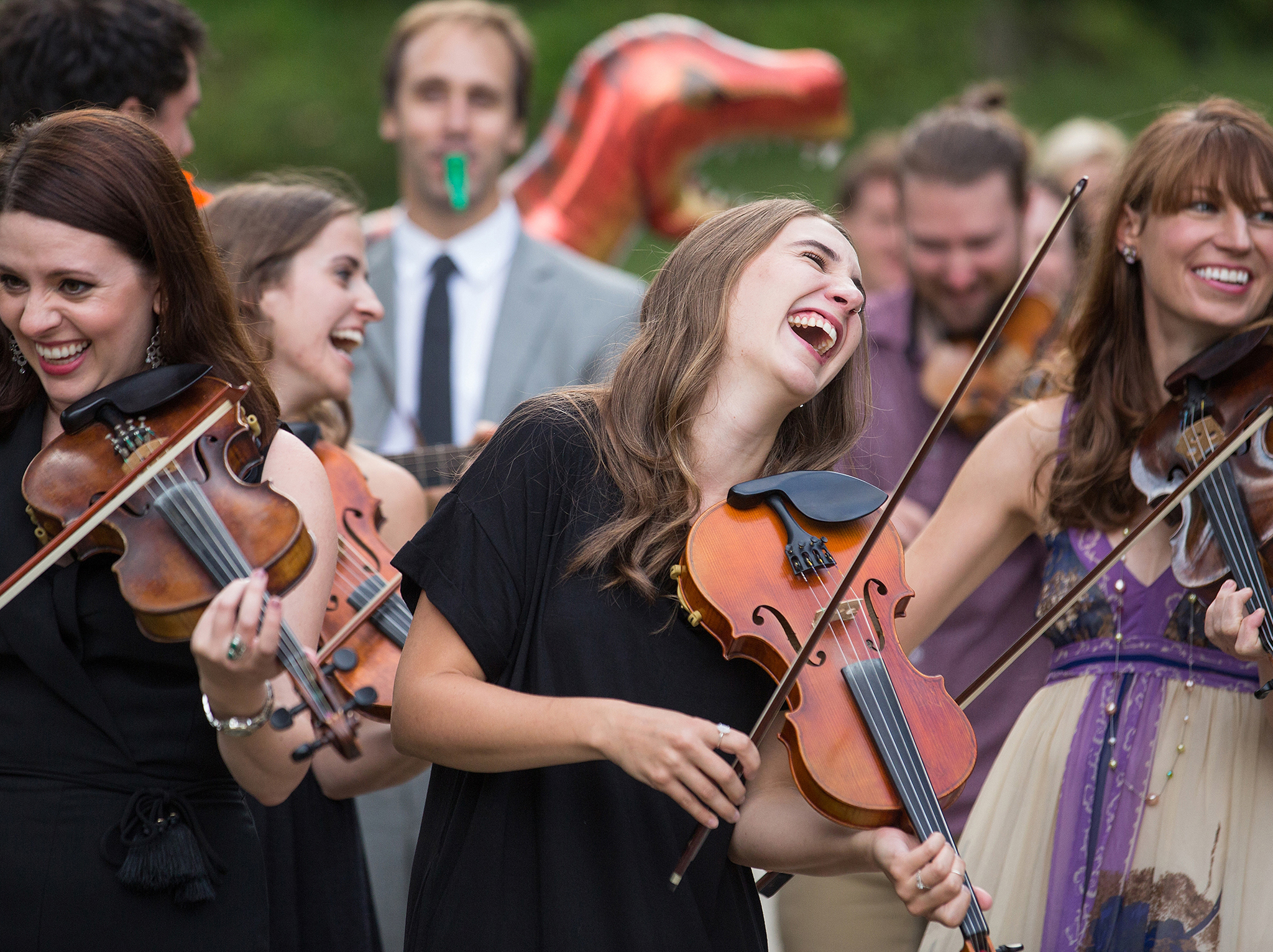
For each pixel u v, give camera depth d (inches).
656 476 334.3
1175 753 383.6
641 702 320.8
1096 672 401.1
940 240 577.9
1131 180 413.4
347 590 395.9
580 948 308.2
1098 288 423.5
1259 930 364.5
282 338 443.5
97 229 315.6
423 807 484.1
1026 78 2402.8
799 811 330.3
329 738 319.9
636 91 766.5
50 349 319.9
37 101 467.2
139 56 474.6
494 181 639.1
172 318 330.0
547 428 338.3
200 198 455.8
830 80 791.7
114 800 316.8
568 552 328.8
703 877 321.4
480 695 309.3
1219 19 2568.9
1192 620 390.9
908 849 303.1
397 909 476.4
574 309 618.2
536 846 317.7
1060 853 386.0
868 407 375.9
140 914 313.7
